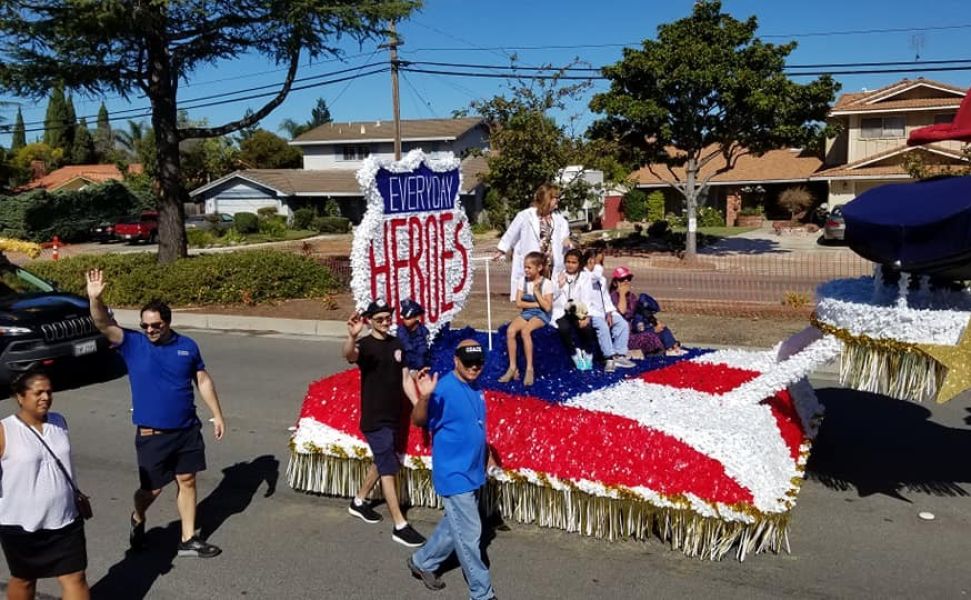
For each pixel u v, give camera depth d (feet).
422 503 21.18
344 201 169.07
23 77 59.16
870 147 123.44
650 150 93.30
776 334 42.78
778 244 107.04
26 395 13.85
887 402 30.58
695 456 17.95
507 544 18.75
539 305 21.94
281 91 65.41
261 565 18.06
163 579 17.46
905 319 17.83
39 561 14.02
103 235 157.17
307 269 62.80
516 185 57.21
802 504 20.98
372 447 18.78
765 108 83.35
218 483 23.52
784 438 20.58
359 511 20.43
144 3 55.98
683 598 16.10
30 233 147.13
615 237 119.44
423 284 24.31
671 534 18.52
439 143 166.61
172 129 64.03
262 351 43.98
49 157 258.78
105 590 16.98
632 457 18.42
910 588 16.44
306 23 58.54
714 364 24.79
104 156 287.89
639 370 24.07
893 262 17.93
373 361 18.74
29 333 33.94
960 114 19.04
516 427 19.76
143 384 17.88
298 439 22.12
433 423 15.98
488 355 24.40
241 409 31.65
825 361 19.63
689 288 64.08
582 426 19.25
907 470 23.39
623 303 27.17
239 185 170.19
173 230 64.75
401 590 16.75
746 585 16.62
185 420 18.20
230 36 63.31
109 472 24.89
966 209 16.76
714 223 140.97
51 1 55.57
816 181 136.05
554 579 16.99
